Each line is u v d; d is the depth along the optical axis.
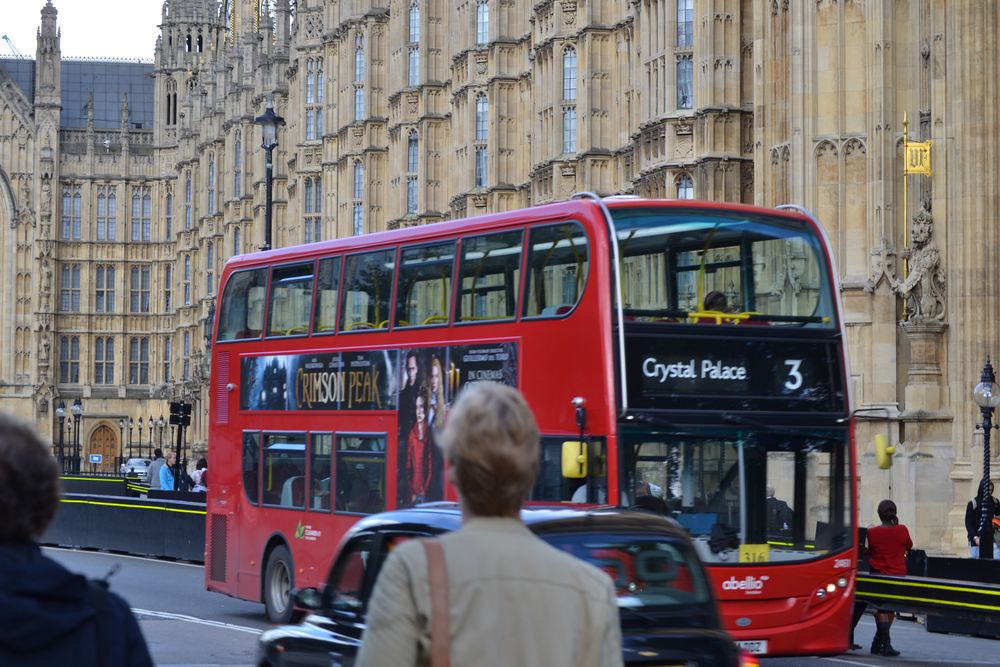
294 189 108.19
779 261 19.17
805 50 39.75
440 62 79.88
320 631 12.68
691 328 18.36
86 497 43.94
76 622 5.70
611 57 57.75
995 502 32.56
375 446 22.56
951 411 36.97
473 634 6.12
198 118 133.25
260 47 119.50
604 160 57.56
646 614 11.57
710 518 18.11
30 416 135.00
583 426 18.02
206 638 24.00
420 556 6.24
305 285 24.97
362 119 91.19
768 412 18.62
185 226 134.25
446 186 79.38
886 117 38.47
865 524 37.88
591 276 18.25
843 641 18.77
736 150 47.34
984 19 36.75
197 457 116.56
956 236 37.00
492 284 20.23
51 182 135.88
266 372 25.94
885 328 38.28
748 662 11.84
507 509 6.36
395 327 22.28
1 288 135.25
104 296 138.12
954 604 22.17
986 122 36.78
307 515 24.30
